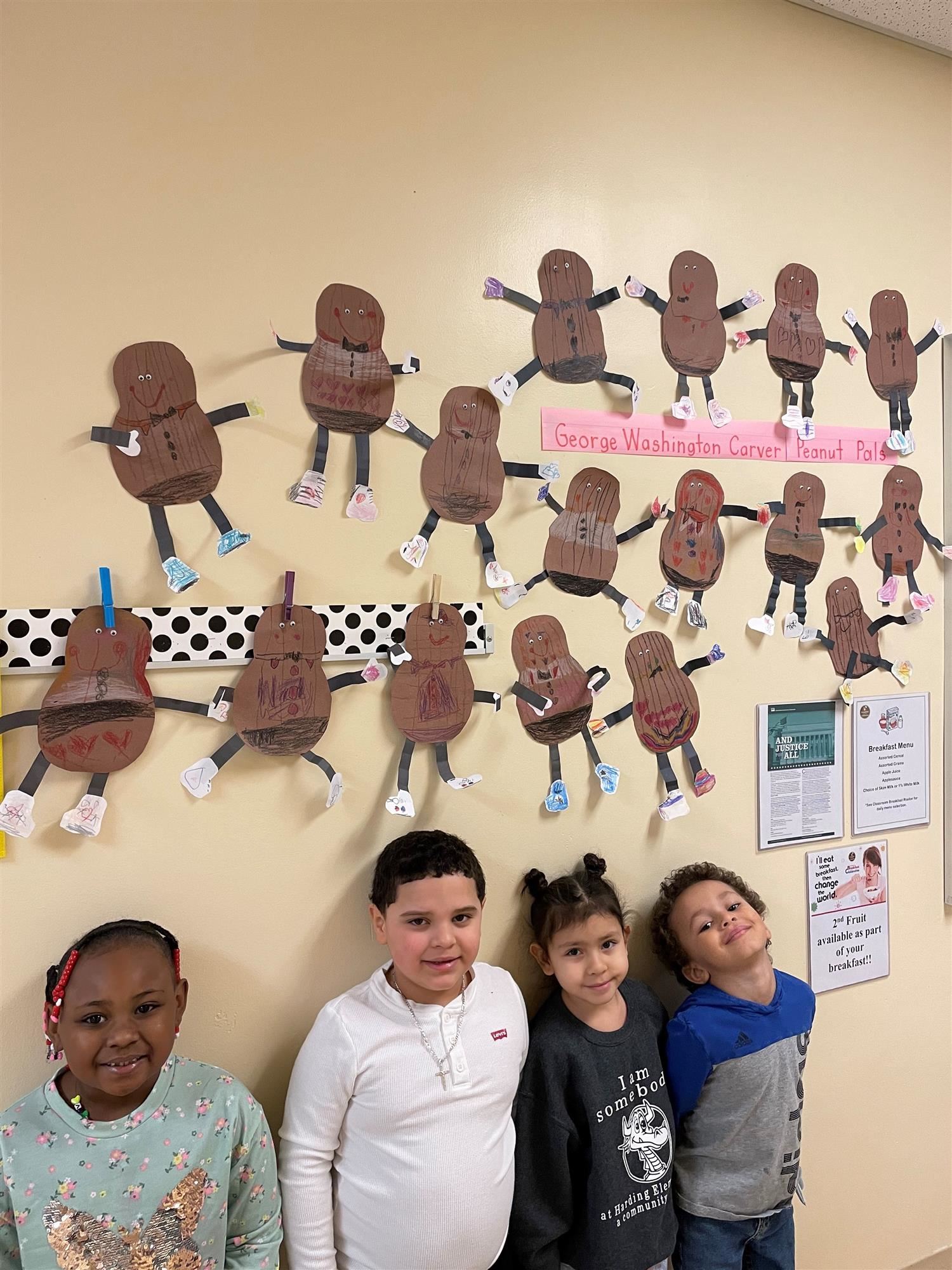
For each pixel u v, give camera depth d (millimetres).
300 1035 1129
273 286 1096
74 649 995
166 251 1043
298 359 1109
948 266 1617
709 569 1384
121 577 1027
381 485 1160
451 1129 1034
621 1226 1118
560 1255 1150
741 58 1410
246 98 1081
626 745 1331
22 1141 904
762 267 1430
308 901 1129
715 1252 1225
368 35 1147
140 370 1028
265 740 1084
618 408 1312
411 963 1054
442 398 1194
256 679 1081
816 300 1472
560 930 1165
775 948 1466
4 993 985
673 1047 1242
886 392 1540
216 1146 954
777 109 1441
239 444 1079
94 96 1008
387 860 1098
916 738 1591
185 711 1053
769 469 1435
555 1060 1147
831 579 1496
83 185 1005
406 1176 1012
